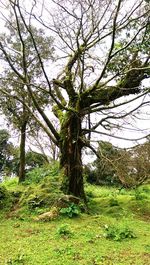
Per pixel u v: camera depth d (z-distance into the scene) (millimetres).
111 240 8531
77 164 12141
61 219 10141
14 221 10266
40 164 26828
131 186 13297
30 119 20000
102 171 13305
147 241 8570
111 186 19609
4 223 10125
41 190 11477
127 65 11820
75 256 7434
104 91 12258
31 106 17812
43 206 10914
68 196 11047
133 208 12742
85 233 8906
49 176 12570
